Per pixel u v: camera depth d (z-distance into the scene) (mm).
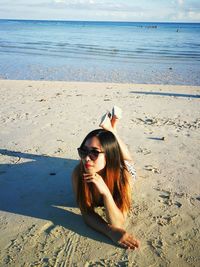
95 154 1350
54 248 1369
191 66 9469
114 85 5934
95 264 1284
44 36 22234
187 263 1289
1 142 2604
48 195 1784
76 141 2646
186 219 1580
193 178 2014
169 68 9086
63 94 4789
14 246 1377
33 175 2023
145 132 2945
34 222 1540
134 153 2416
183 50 13664
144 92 5207
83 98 4496
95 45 15469
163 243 1404
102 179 1396
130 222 1545
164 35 25969
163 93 5160
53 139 2686
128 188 1521
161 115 3613
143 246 1383
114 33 28312
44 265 1274
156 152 2441
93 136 1372
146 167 2164
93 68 8977
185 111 3850
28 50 13148
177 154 2408
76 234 1457
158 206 1688
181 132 2965
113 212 1419
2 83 5855
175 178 2008
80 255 1332
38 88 5332
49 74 7973
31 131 2900
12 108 3809
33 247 1373
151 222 1549
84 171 1405
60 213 1614
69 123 3180
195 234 1469
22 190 1838
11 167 2137
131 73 8242
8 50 13023
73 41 17828
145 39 20281
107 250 1359
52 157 2305
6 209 1648
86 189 1452
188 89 5652
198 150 2496
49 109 3766
